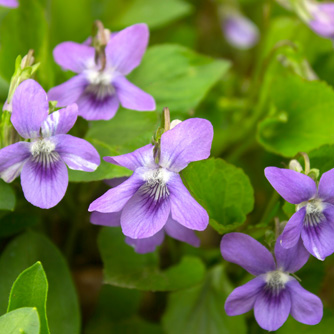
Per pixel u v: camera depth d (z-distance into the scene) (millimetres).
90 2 362
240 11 415
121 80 297
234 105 353
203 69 322
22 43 321
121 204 273
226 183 295
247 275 315
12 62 319
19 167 281
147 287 299
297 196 277
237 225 292
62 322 294
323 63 352
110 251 305
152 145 280
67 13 356
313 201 280
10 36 320
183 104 315
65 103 293
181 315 311
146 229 275
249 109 347
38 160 280
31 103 278
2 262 297
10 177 281
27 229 302
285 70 334
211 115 355
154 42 370
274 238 287
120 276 301
